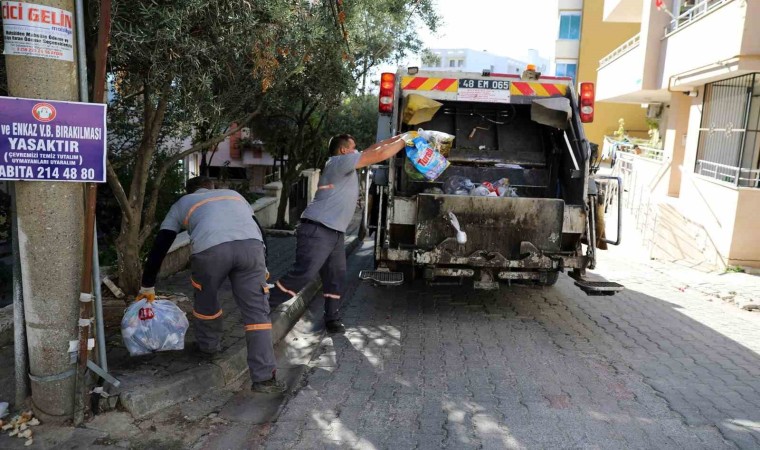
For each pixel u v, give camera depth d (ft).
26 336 11.96
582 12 102.42
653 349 17.93
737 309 23.40
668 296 25.18
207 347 14.71
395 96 22.17
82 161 11.00
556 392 14.46
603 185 21.77
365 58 37.81
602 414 13.26
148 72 14.23
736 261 30.55
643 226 42.78
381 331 19.36
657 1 41.63
